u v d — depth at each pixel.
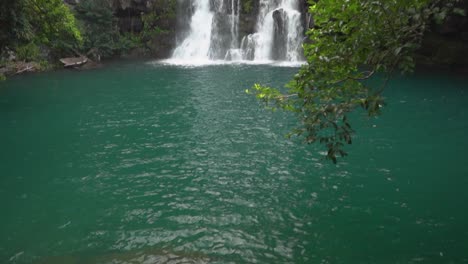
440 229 8.42
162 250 7.82
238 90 23.88
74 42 36.59
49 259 7.62
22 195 10.52
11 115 18.94
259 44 40.31
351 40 4.63
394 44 4.11
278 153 13.39
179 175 11.70
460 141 14.30
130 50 43.44
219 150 13.80
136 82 27.47
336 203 9.72
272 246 7.89
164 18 45.00
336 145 4.89
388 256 7.47
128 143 14.70
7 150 14.09
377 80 22.58
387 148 13.73
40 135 15.82
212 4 44.88
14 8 21.23
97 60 38.69
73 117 18.48
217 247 7.89
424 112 18.45
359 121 17.20
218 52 41.72
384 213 9.17
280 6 41.72
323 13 4.79
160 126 16.86
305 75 5.12
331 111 4.81
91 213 9.47
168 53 43.88
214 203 9.86
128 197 10.30
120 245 8.05
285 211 9.36
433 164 12.18
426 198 9.91
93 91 24.48
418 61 33.72
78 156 13.40
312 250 7.72
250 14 43.09
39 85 26.77
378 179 11.16
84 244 8.13
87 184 11.15
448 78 27.55
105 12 41.34
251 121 17.34
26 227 8.88
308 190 10.52
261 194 10.32
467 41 31.05
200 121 17.50
